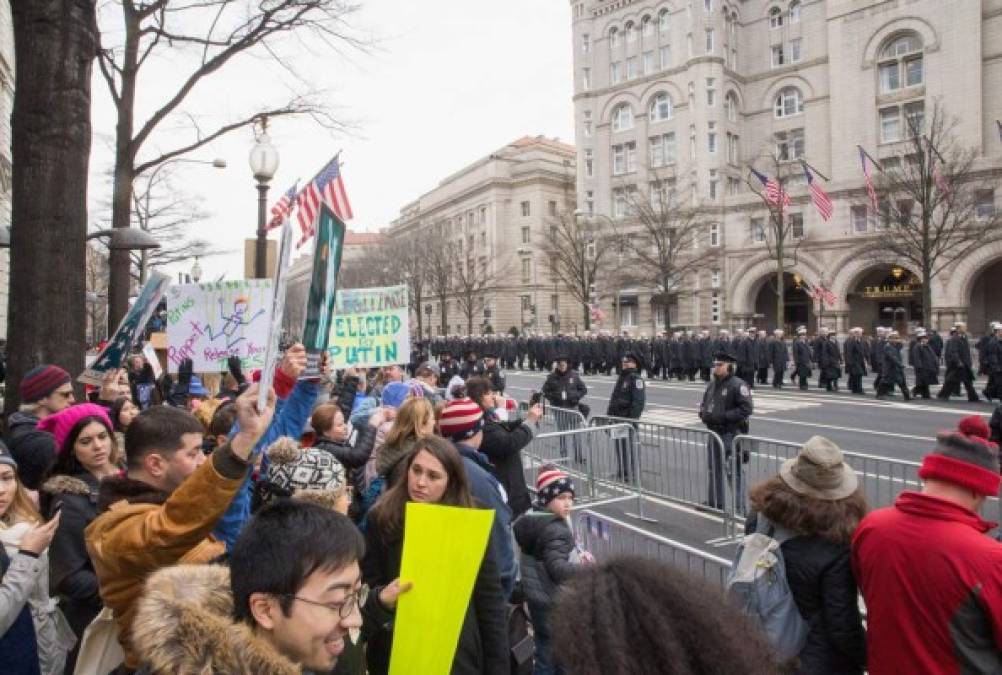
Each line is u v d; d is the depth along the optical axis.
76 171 5.80
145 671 1.68
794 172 52.06
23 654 2.72
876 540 2.80
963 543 2.60
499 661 2.86
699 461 8.23
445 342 44.34
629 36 61.09
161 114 10.74
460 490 3.23
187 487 2.24
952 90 46.09
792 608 3.06
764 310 59.88
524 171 75.25
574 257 52.56
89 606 3.07
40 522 3.31
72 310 5.79
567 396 13.55
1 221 22.62
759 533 3.28
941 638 2.58
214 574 1.86
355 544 1.83
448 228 74.81
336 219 3.63
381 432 5.53
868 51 49.88
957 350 19.75
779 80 56.97
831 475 3.08
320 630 1.74
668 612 1.30
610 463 9.00
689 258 49.09
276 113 12.02
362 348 8.34
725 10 57.38
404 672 2.40
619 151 62.25
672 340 29.23
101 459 3.52
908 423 15.73
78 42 5.80
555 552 3.76
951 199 32.97
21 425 4.46
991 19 45.34
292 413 3.99
